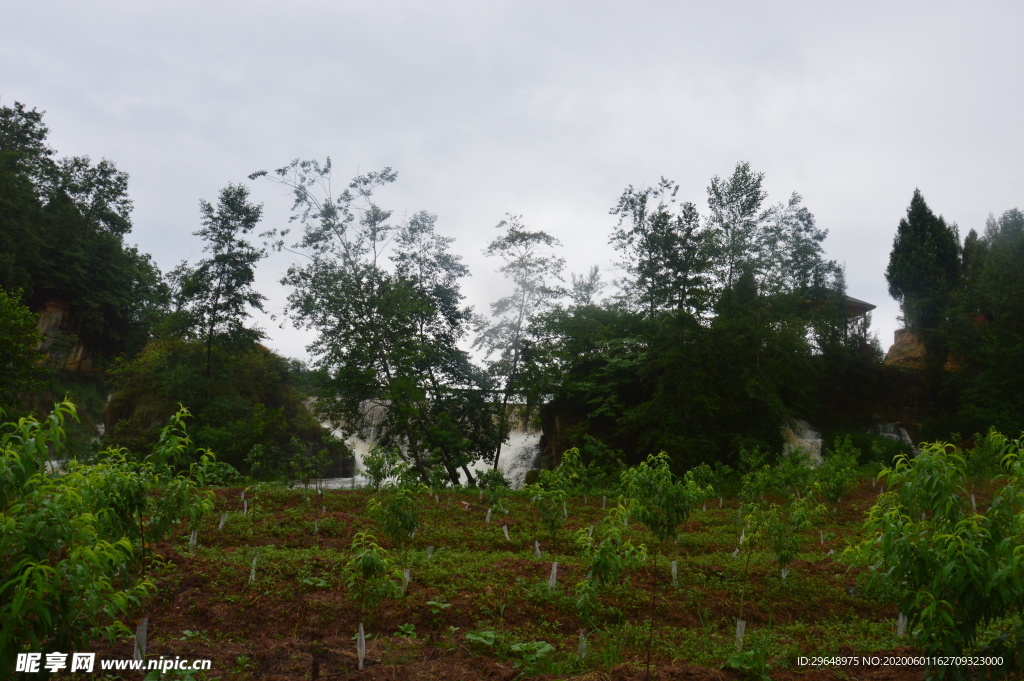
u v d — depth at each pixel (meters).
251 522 14.89
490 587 10.13
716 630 9.91
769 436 32.66
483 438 32.16
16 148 52.00
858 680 7.14
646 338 33.34
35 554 4.45
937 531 6.16
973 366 39.53
